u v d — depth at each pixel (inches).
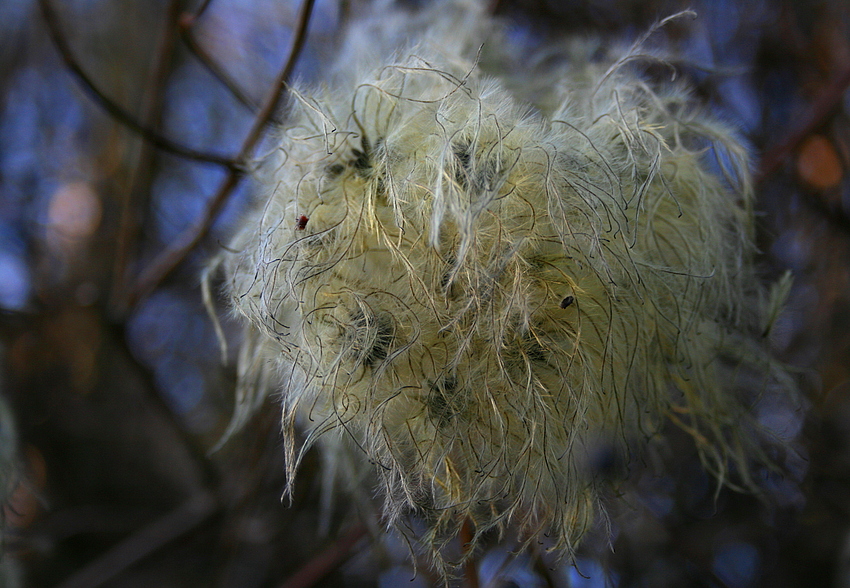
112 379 23.8
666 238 10.7
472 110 10.2
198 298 21.6
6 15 22.7
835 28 17.5
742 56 17.6
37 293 21.9
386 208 10.2
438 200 9.8
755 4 17.8
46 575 20.2
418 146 10.3
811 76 17.4
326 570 14.0
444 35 12.1
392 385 10.1
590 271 10.2
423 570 12.4
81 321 20.7
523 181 10.1
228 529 16.1
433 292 10.0
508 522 10.2
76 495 24.4
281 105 11.9
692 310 10.7
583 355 10.2
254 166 11.2
